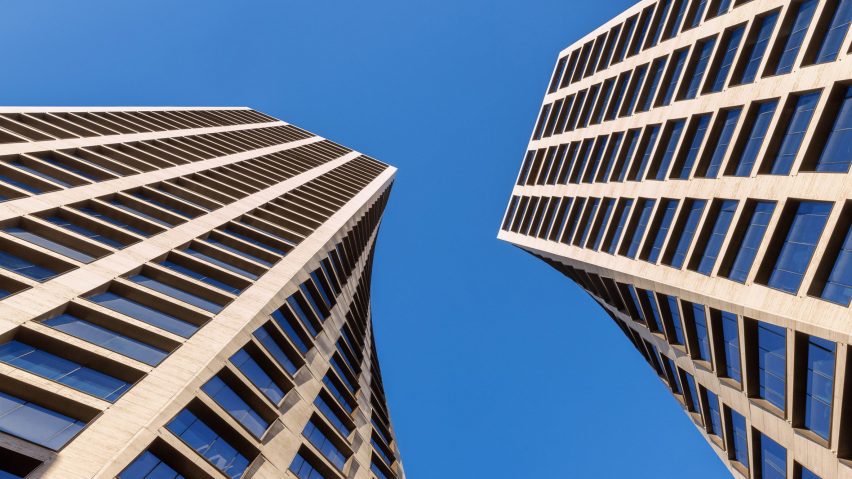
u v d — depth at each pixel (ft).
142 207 100.48
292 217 137.90
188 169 135.54
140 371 61.11
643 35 157.99
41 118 125.29
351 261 160.86
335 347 111.14
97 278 71.46
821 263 66.74
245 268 98.43
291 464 73.51
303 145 254.88
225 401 68.49
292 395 83.51
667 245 104.06
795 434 71.92
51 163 101.30
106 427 52.44
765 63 91.25
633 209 122.62
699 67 117.29
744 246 83.46
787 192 75.82
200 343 70.44
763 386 81.15
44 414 52.03
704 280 89.20
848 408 61.57
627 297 131.95
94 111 151.94
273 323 85.40
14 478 46.24
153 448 54.90
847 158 68.54
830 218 67.00
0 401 50.93
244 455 67.21
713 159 100.22
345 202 175.94
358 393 114.93
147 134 152.97
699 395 109.40
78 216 83.10
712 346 91.56
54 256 71.00
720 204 93.30
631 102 148.25
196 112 221.25
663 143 120.37
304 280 105.81
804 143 75.72
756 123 90.74
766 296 74.02
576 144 177.68
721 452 108.06
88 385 56.95
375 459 104.88
